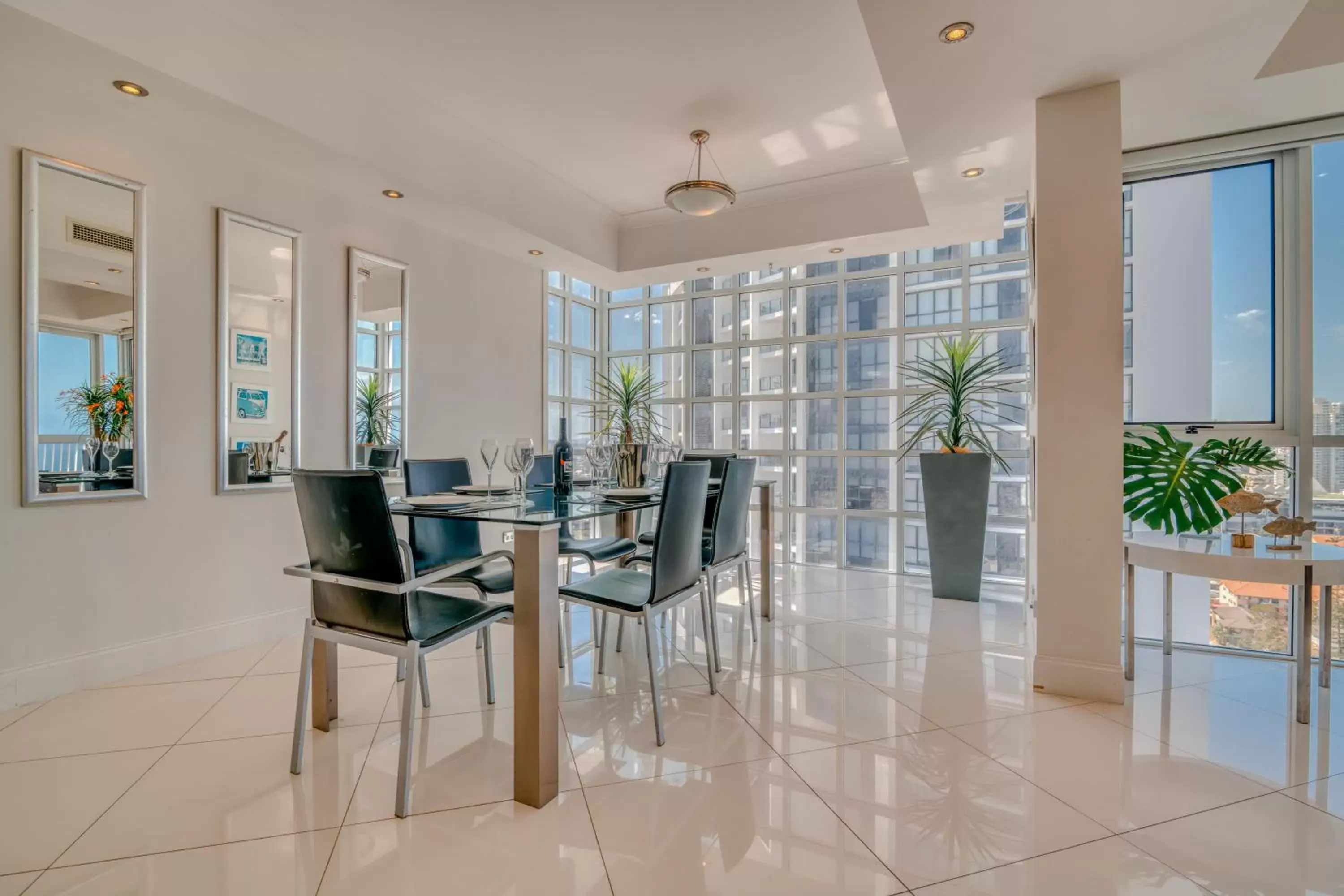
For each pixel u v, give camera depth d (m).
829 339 4.88
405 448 3.62
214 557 2.75
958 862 1.41
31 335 2.22
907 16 1.87
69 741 1.94
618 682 2.51
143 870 1.36
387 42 2.51
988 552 4.27
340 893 1.30
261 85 2.47
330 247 3.20
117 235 2.44
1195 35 1.96
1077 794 1.68
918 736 2.02
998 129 2.55
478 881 1.34
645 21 2.39
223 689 2.36
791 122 3.17
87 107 2.35
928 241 4.00
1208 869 1.38
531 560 1.64
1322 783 1.73
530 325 4.57
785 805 1.63
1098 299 2.25
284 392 3.00
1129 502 2.74
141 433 2.51
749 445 5.24
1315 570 2.08
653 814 1.59
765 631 3.20
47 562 2.26
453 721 2.12
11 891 1.29
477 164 3.42
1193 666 2.66
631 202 4.32
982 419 4.28
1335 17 2.11
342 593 1.70
